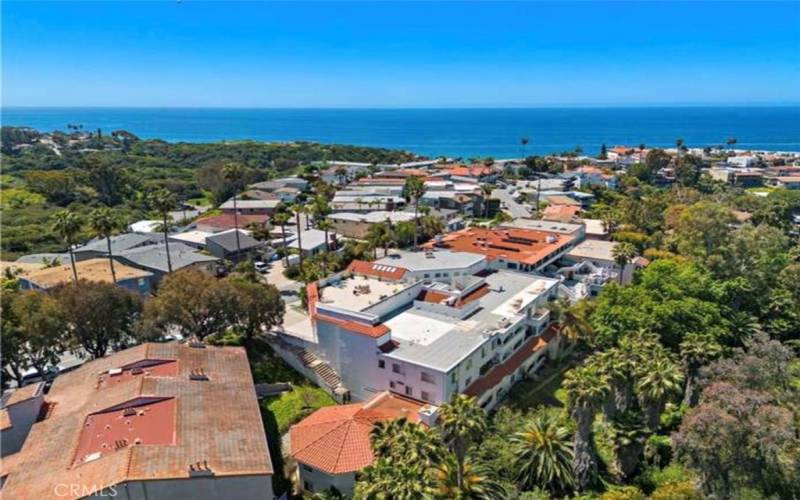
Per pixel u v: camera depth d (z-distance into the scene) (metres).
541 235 97.88
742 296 77.69
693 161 190.88
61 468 34.94
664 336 65.00
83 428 39.28
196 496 34.53
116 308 58.44
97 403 42.44
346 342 56.88
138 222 132.88
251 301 62.50
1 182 168.38
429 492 31.56
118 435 38.19
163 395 43.59
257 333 66.75
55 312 53.94
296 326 69.00
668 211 122.62
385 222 115.38
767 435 40.72
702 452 41.59
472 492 36.44
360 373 56.59
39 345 53.00
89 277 78.56
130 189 169.75
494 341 58.56
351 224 122.38
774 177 199.00
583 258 92.19
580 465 45.09
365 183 171.00
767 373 52.19
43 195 153.88
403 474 31.44
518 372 62.06
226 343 63.72
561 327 66.06
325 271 90.81
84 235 117.56
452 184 161.38
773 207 129.38
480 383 55.75
